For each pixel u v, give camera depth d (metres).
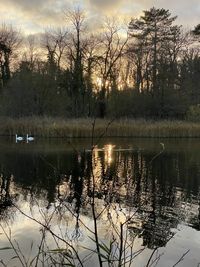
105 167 20.34
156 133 38.50
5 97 47.44
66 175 18.00
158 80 51.78
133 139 37.00
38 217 11.25
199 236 10.22
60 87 50.56
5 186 15.77
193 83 55.97
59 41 52.94
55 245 9.14
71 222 10.52
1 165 21.09
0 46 53.44
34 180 16.98
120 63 54.28
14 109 46.50
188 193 14.73
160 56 55.38
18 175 18.23
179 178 17.69
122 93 50.00
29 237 9.79
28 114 46.84
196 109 46.06
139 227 10.42
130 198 13.34
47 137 36.88
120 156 24.83
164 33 56.25
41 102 47.81
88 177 17.36
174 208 12.53
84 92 49.97
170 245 9.51
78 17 50.31
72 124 36.78
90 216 10.96
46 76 48.94
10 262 8.22
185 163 22.05
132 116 47.53
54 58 52.72
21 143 32.66
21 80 47.88
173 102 49.34
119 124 38.06
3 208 12.38
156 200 13.48
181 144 32.78
